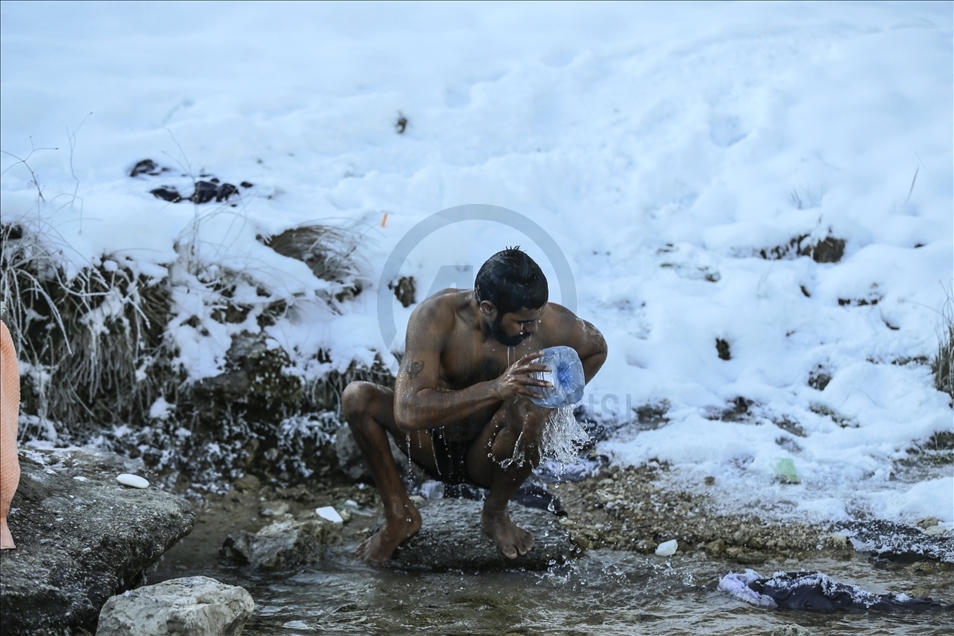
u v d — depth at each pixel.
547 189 7.07
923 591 4.01
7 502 3.36
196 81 7.58
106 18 8.36
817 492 4.82
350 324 5.77
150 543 3.81
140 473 4.45
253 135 6.94
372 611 3.90
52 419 5.19
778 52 8.22
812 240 6.61
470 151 7.34
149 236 5.44
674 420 5.50
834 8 9.07
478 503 4.70
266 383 5.45
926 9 9.25
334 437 5.44
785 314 6.14
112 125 6.86
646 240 6.82
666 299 6.24
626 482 5.03
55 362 5.20
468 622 3.79
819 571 4.22
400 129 7.43
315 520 4.73
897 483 4.89
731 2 9.37
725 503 4.78
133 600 3.35
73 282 5.20
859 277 6.27
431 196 6.74
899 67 7.74
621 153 7.45
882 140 7.20
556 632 3.70
